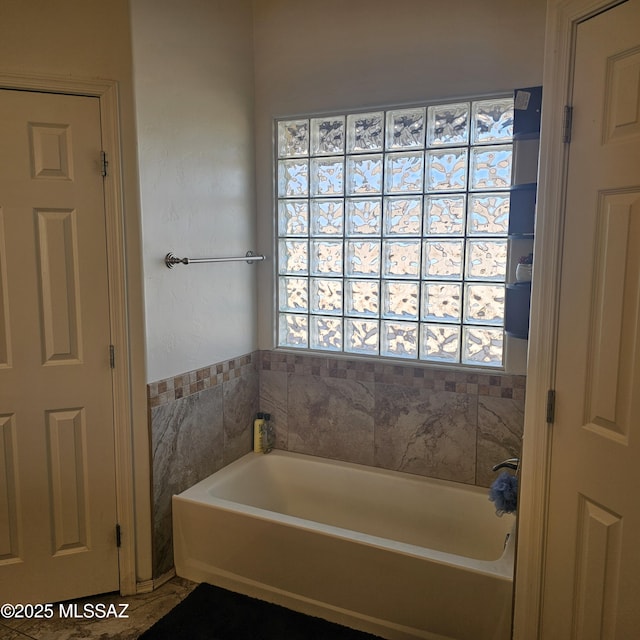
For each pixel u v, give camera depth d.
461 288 2.56
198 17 2.48
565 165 1.55
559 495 1.63
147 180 2.26
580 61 1.49
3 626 2.19
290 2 2.75
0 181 2.06
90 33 2.12
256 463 2.90
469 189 2.49
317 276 2.87
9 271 2.11
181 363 2.50
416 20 2.51
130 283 2.24
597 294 1.48
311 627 2.18
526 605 1.76
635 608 1.40
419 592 2.03
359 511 2.78
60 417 2.23
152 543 2.40
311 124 2.80
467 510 2.55
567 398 1.59
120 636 2.14
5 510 2.21
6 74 2.03
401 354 2.73
